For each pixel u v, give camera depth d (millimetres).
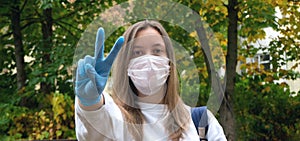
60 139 4590
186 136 1525
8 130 5355
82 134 1407
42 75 6004
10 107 5484
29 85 5934
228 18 6422
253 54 7578
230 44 6543
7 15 6680
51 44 6445
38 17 6887
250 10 6133
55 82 5996
